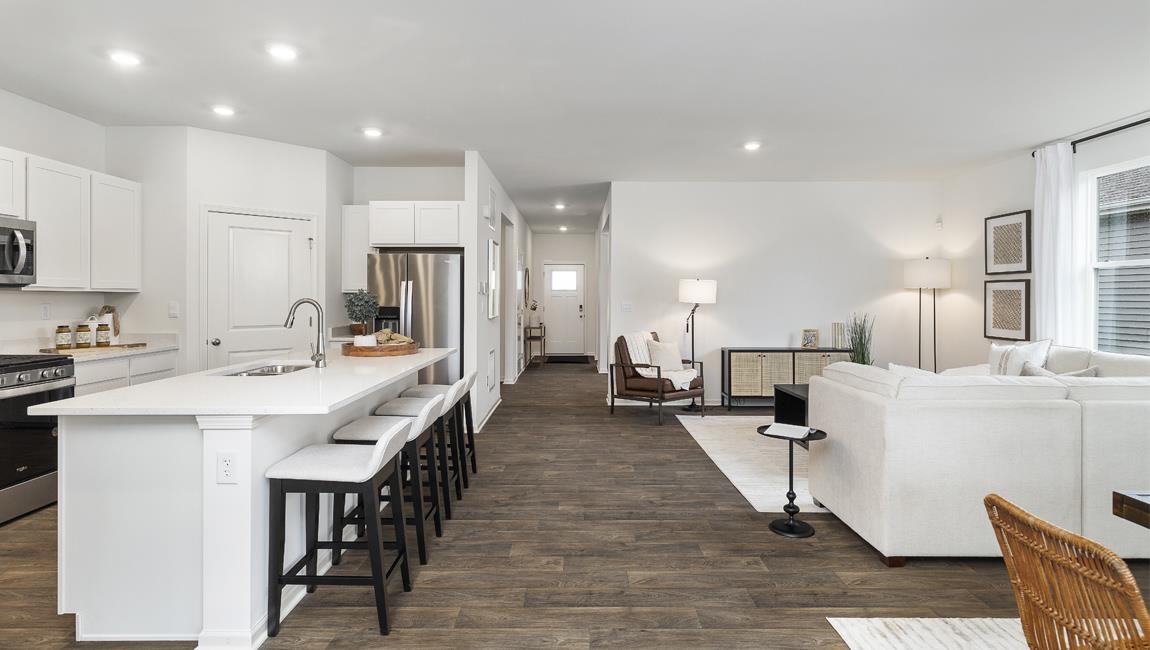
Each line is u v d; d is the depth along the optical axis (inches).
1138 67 136.1
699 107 164.9
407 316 214.2
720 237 269.6
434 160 227.9
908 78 143.3
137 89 151.0
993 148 208.2
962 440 105.0
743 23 114.9
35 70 138.3
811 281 269.7
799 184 268.8
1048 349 177.6
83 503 84.3
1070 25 115.1
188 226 184.2
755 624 88.5
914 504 105.6
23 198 143.0
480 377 225.6
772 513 135.9
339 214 224.4
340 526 108.4
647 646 82.7
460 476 153.1
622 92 153.3
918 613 91.7
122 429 83.7
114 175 183.2
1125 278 183.0
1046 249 200.5
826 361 257.8
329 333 214.2
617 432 219.6
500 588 99.8
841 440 122.4
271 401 82.7
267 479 85.6
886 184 268.5
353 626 88.0
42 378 134.2
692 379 244.5
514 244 339.9
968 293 247.4
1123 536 104.2
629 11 110.2
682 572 105.9
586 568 107.5
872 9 109.2
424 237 217.5
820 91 152.6
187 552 83.5
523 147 208.7
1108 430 104.0
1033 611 46.1
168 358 178.5
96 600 84.1
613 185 268.8
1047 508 104.7
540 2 106.8
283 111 168.9
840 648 82.1
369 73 140.3
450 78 143.4
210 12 110.3
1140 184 177.3
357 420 114.9
